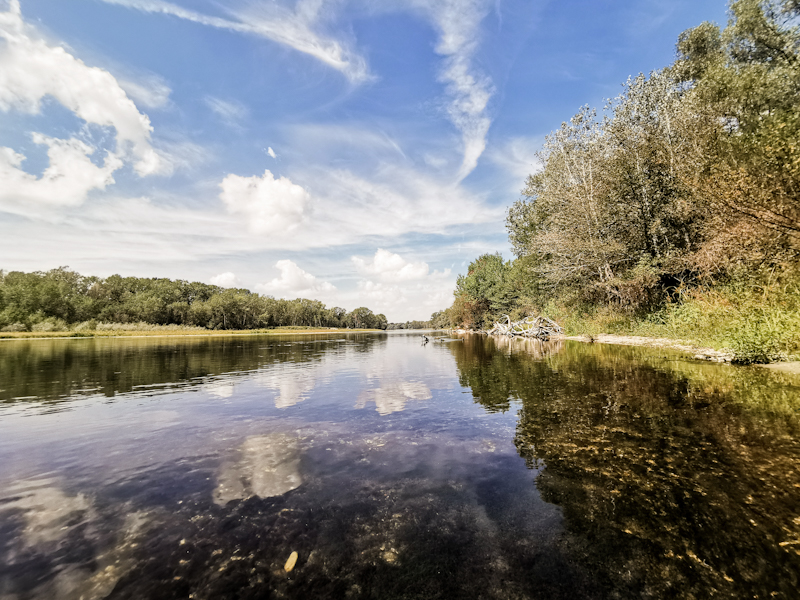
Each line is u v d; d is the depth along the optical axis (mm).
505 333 35344
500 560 2084
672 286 17453
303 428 4750
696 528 2332
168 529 2420
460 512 2605
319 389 7703
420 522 2480
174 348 22719
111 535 2348
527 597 1791
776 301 9086
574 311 25016
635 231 19359
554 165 22875
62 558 2102
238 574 1972
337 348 23016
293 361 14070
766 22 15492
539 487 2961
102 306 76750
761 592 1792
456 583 1900
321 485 3066
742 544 2162
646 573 1950
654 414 4855
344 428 4734
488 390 7090
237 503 2766
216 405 6195
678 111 16203
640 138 18016
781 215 8477
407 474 3270
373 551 2178
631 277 18625
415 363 12836
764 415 4617
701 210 14000
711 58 18984
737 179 9523
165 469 3436
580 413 5105
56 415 5543
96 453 3879
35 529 2400
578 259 21062
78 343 29422
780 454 3430
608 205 19984
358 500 2801
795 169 8609
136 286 102125
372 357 15789
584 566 2021
